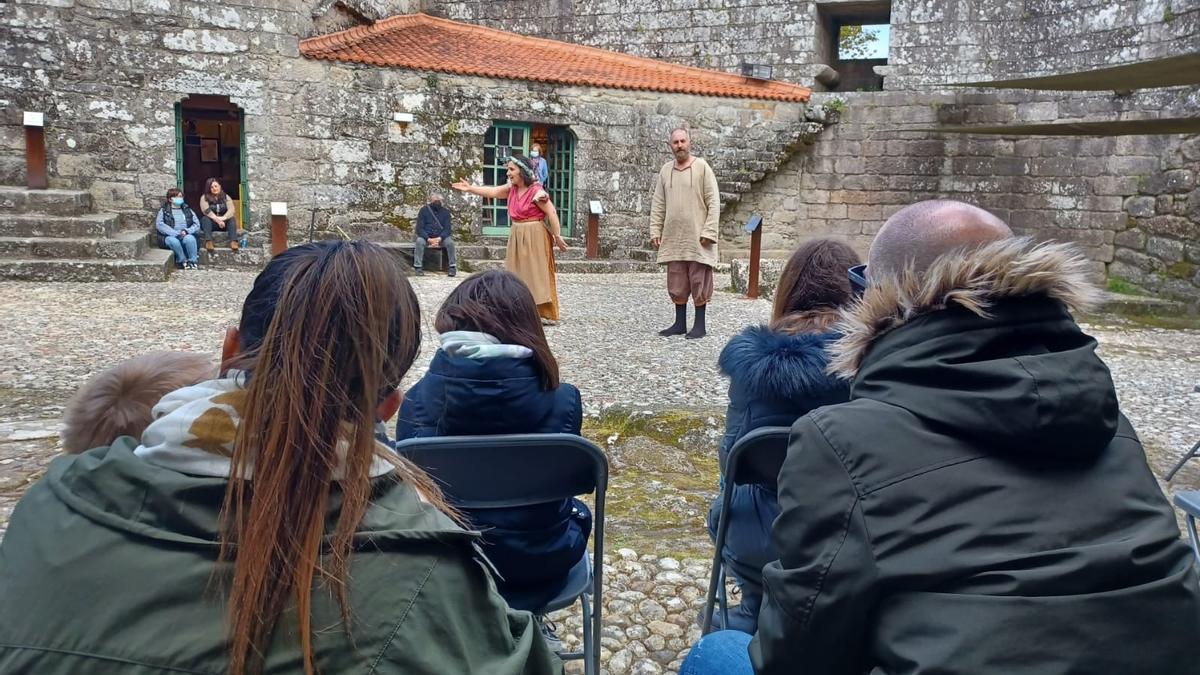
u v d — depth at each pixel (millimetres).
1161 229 13625
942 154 16750
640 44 19406
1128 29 14750
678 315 8102
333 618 1007
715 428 5082
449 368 2184
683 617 2963
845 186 17484
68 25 12719
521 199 8188
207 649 969
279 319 1073
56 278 10672
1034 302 1257
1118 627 1095
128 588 986
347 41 15219
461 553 1116
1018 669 1065
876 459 1218
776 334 2223
